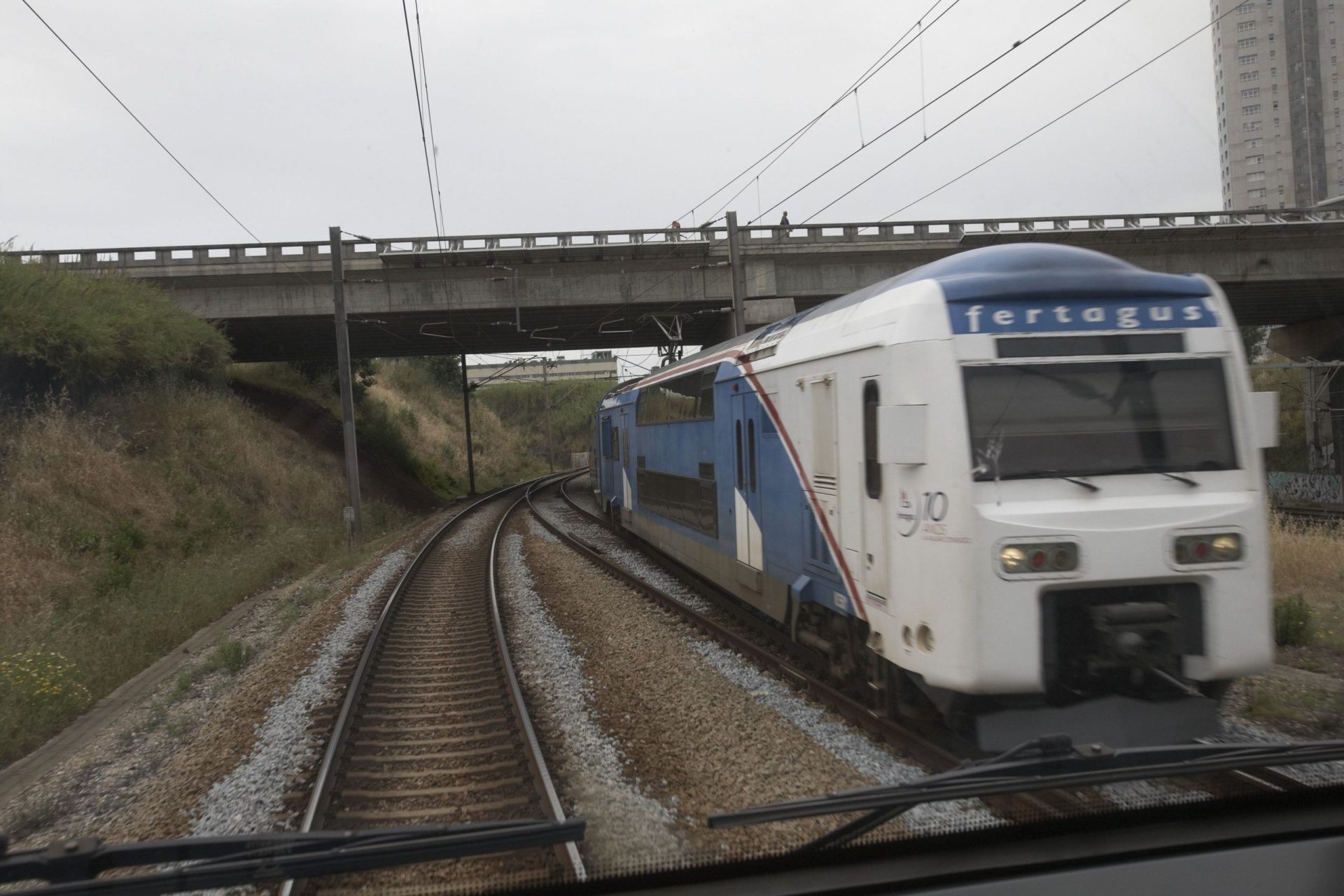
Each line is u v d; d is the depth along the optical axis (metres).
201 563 18.03
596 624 11.49
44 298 20.62
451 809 5.77
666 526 15.35
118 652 11.49
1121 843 3.93
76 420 19.84
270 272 28.84
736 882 3.81
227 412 26.94
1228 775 5.18
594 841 4.89
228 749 7.29
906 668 6.13
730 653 9.52
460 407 70.81
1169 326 5.95
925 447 5.75
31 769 7.75
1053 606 5.54
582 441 86.69
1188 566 5.56
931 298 5.90
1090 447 5.68
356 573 17.55
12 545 14.68
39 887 3.29
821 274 30.58
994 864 3.75
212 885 3.35
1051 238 29.09
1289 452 42.66
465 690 8.88
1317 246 28.83
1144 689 5.78
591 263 29.70
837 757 6.34
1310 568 12.29
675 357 32.78
